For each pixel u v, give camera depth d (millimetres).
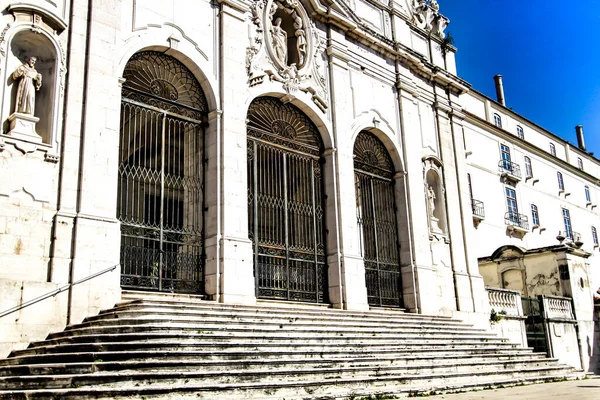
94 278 12023
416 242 20172
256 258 15891
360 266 17844
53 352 9945
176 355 9484
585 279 26844
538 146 38000
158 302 11875
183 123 15258
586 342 25734
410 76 22016
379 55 21047
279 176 17250
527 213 34094
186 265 14406
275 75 17172
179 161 15016
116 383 8477
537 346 23750
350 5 20656
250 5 17000
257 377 9602
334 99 18766
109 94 13297
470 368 14172
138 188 13844
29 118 11961
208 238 14789
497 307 22500
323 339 12398
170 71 15312
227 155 15258
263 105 17375
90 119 12836
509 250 27312
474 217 28953
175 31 15172
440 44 24547
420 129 21953
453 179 22781
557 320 24266
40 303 11273
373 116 20141
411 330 15711
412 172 20906
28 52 12586
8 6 12070
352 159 18859
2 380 8641
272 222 16703
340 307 17172
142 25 14508
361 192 19766
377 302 19078
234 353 10078
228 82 15820
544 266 26188
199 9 15836
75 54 13000
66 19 13086
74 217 12117
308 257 17375
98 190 12617
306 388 9773
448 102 23594
